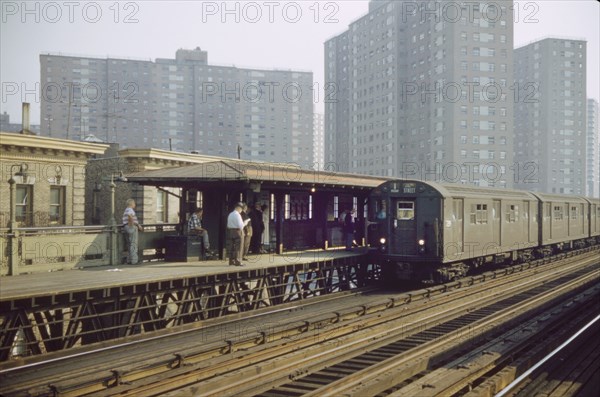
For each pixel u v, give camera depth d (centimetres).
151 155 2539
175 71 12081
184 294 1288
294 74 12719
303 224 1958
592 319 1327
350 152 10469
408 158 8969
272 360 928
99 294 1105
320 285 1769
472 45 8062
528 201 2436
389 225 1853
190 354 925
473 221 1948
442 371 877
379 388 815
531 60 11612
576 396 800
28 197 2217
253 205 1744
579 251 3266
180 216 1672
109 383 807
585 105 11462
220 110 12288
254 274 1458
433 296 1684
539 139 11438
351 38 10338
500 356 960
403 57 9062
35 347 1029
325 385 809
